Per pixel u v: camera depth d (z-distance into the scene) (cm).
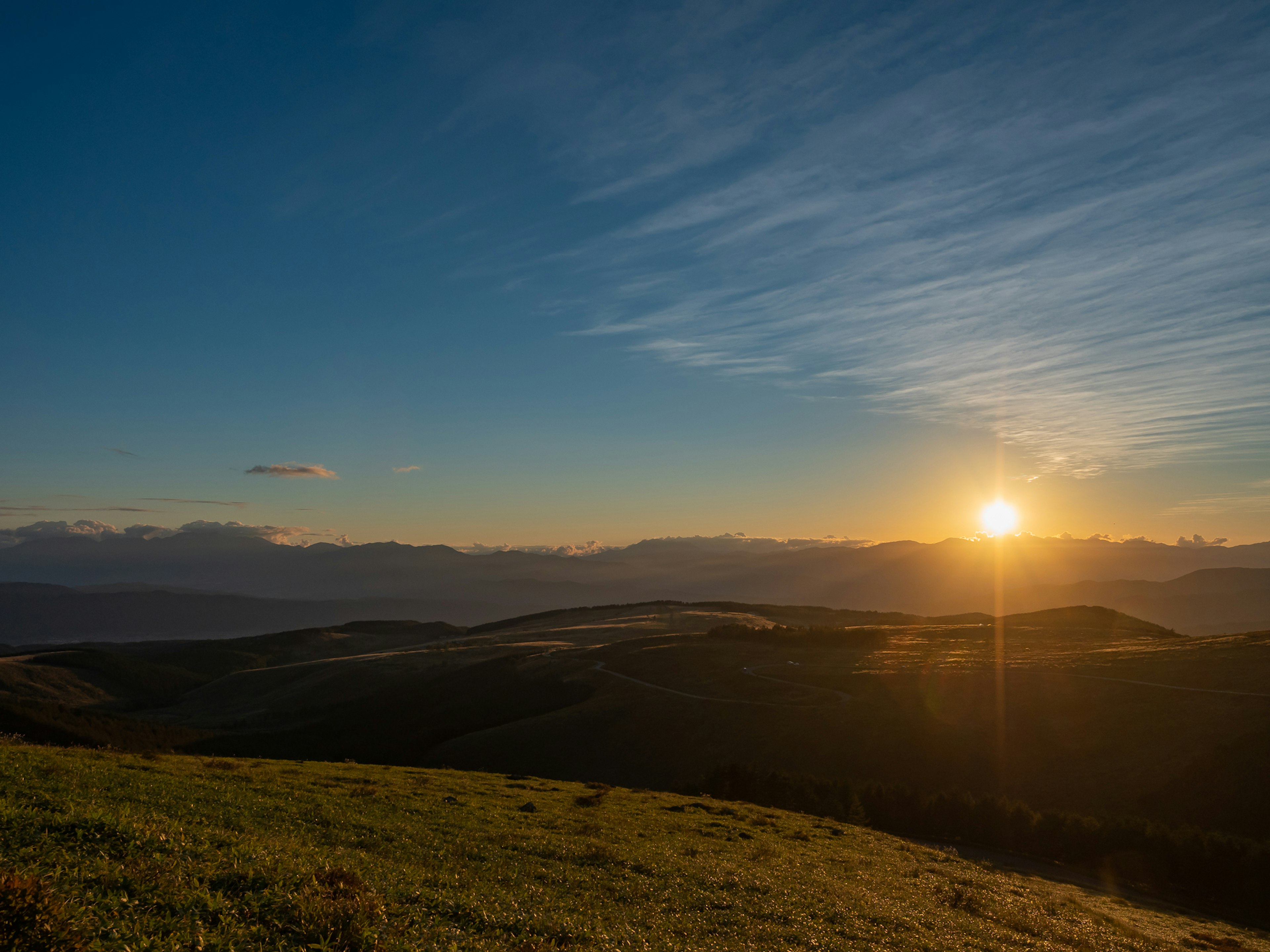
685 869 2495
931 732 11281
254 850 1517
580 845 2680
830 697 13662
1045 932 2575
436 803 3334
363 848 2127
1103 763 9431
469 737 14125
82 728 13150
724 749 12038
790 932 1898
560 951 1364
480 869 2081
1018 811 6950
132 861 1255
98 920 973
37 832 1318
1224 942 3584
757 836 3834
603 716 14050
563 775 12175
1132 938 2950
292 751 14450
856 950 1850
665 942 1606
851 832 4794
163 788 2455
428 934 1239
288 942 1061
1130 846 6241
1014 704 11712
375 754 13962
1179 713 10050
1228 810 7812
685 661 18138
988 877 3834
